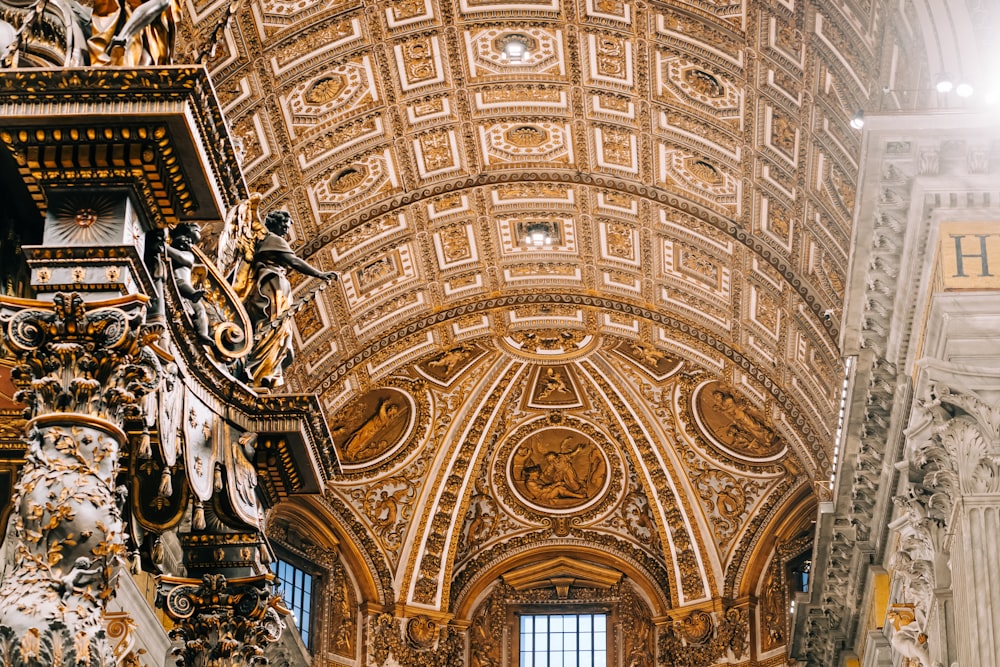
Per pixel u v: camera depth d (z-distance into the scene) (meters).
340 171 30.20
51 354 11.21
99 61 12.01
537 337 36.50
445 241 32.94
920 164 19.48
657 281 33.53
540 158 31.17
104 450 11.12
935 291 19.56
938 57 19.89
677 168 30.34
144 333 11.59
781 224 29.39
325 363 33.78
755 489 37.84
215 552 14.09
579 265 33.91
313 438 14.32
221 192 12.76
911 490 19.88
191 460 13.18
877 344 22.42
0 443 13.35
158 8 12.29
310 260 31.20
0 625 10.33
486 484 39.19
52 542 10.66
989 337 18.92
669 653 37.97
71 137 11.66
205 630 13.81
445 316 34.81
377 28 27.56
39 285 11.52
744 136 28.42
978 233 19.42
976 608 17.55
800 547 36.91
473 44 28.41
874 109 22.92
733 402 36.91
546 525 39.50
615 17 27.48
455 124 30.16
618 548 39.31
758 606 37.34
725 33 26.64
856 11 23.05
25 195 12.88
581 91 29.33
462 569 39.03
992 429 18.47
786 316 31.16
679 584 38.16
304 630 36.34
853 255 21.16
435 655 37.78
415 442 38.16
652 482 38.47
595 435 39.00
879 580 27.59
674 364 36.84
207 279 13.95
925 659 22.20
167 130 11.68
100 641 10.56
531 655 38.84
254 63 26.88
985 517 18.02
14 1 12.84
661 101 28.89
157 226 12.28
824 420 31.94
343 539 37.69
